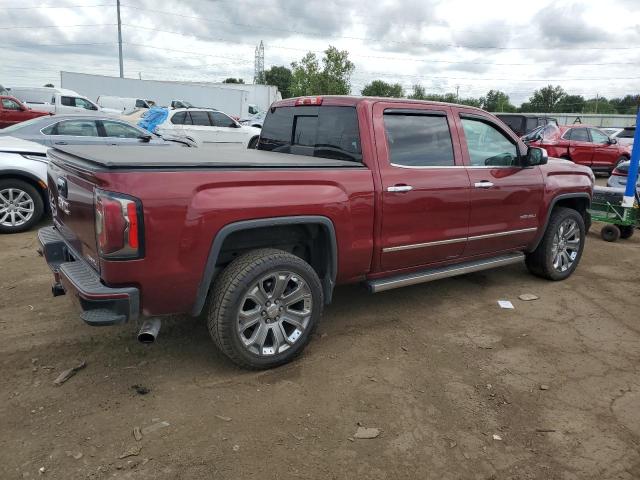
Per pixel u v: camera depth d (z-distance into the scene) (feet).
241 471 8.47
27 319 13.88
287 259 11.22
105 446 8.93
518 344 13.62
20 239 22.27
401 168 13.35
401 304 16.21
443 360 12.59
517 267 20.88
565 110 334.65
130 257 9.48
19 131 28.66
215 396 10.59
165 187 9.68
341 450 9.11
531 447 9.43
